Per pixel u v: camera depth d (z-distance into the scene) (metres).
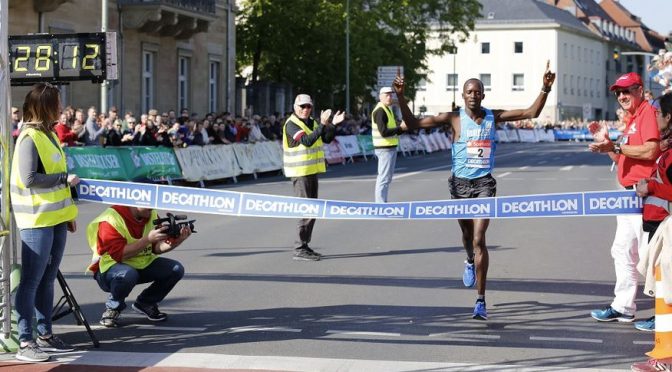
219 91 43.34
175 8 36.06
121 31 34.94
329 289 10.36
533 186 25.06
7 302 7.41
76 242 14.29
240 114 46.94
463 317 8.94
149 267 8.59
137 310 8.71
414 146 50.47
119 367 7.04
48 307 7.49
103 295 9.95
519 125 81.88
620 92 8.09
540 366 7.12
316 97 51.50
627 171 8.17
